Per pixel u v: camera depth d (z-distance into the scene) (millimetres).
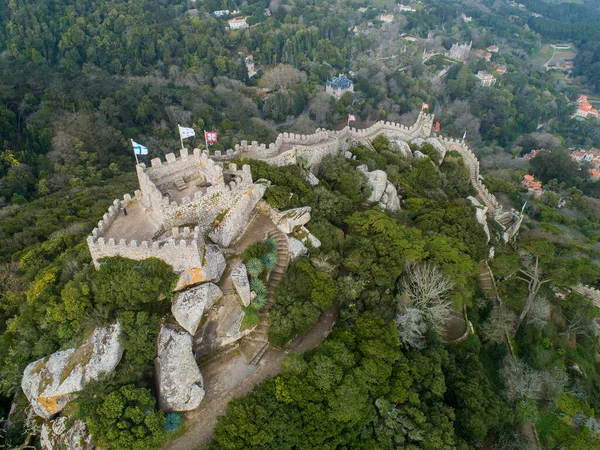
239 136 128125
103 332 37562
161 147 118250
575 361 57844
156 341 38188
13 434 36531
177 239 40719
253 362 39750
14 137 104250
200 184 47531
